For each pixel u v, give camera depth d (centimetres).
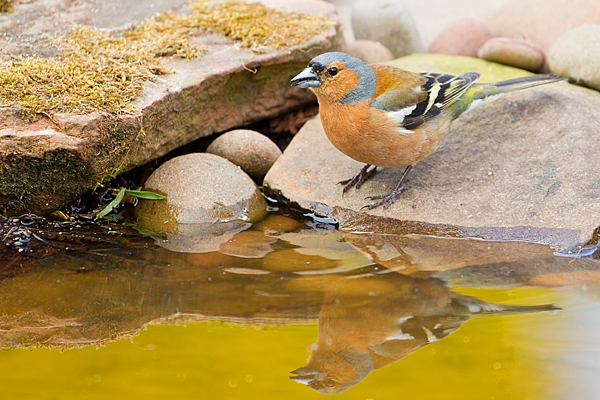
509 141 1134
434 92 1039
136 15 1332
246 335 750
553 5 1511
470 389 660
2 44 1156
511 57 1398
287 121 1338
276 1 1439
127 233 1002
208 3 1395
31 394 651
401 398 645
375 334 750
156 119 1055
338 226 1035
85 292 843
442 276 862
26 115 953
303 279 855
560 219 963
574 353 706
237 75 1198
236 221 1042
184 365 694
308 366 696
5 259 917
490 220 988
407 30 1516
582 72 1270
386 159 1045
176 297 824
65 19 1295
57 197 992
